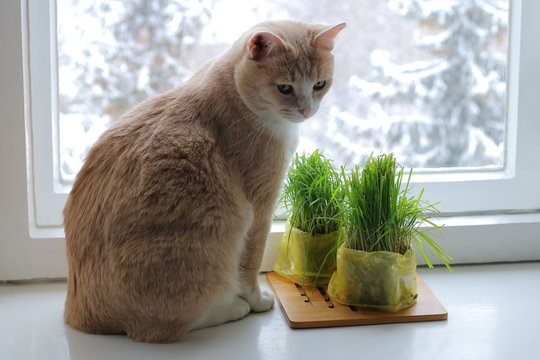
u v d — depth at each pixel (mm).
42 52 1102
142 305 959
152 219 955
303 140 1215
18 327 1013
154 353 958
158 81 1174
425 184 1198
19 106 1065
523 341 983
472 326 1016
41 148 1123
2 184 1081
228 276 997
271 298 1069
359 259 1021
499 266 1182
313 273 1088
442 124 1228
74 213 1006
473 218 1201
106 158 1000
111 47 1153
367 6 1189
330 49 1032
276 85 1003
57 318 1037
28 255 1108
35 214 1137
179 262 953
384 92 1216
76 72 1150
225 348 970
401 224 1034
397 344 978
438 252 1058
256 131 1012
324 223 1078
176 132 988
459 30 1205
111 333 1001
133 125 1011
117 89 1167
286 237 1114
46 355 954
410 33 1203
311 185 1047
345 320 1015
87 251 985
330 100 1208
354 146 1227
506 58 1208
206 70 1042
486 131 1225
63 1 1127
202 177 976
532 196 1217
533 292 1102
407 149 1228
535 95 1185
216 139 1007
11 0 1036
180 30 1161
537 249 1182
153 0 1146
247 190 1021
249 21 1175
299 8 1181
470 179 1208
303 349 968
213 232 975
